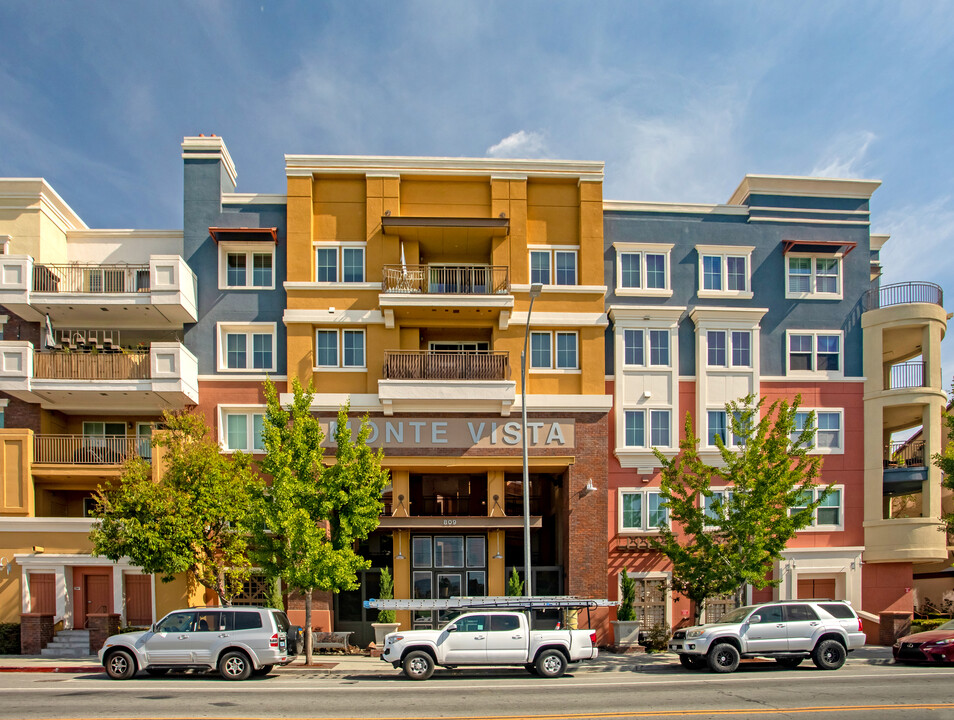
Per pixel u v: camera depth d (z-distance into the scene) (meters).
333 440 24.86
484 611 18.42
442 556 26.27
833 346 27.38
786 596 25.88
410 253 26.28
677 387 26.42
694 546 22.00
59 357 24.22
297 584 20.36
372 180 26.30
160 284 24.52
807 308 27.44
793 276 27.64
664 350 26.64
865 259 27.81
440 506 27.05
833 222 27.91
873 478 26.47
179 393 24.30
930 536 25.47
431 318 26.05
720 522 21.50
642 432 26.27
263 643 17.62
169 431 22.33
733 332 26.81
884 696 14.99
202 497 20.80
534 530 27.97
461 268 27.00
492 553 25.77
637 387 26.39
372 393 25.39
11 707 14.16
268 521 19.89
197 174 26.53
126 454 23.70
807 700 14.61
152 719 13.04
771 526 21.28
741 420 22.41
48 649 22.89
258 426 25.72
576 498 25.25
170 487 21.02
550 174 26.70
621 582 25.03
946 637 19.66
